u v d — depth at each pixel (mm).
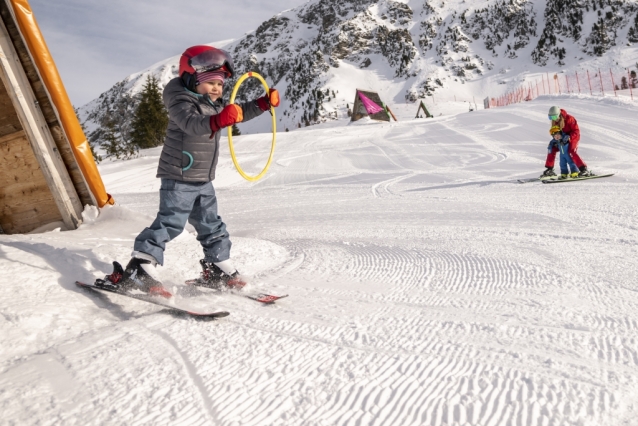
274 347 2199
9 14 4445
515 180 10250
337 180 13797
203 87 2887
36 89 4660
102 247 3844
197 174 2996
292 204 9688
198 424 1564
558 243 4520
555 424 1528
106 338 2318
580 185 8703
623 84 104250
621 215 5828
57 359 2070
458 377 1873
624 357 2027
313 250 4836
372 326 2498
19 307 2557
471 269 3725
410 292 3191
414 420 1578
